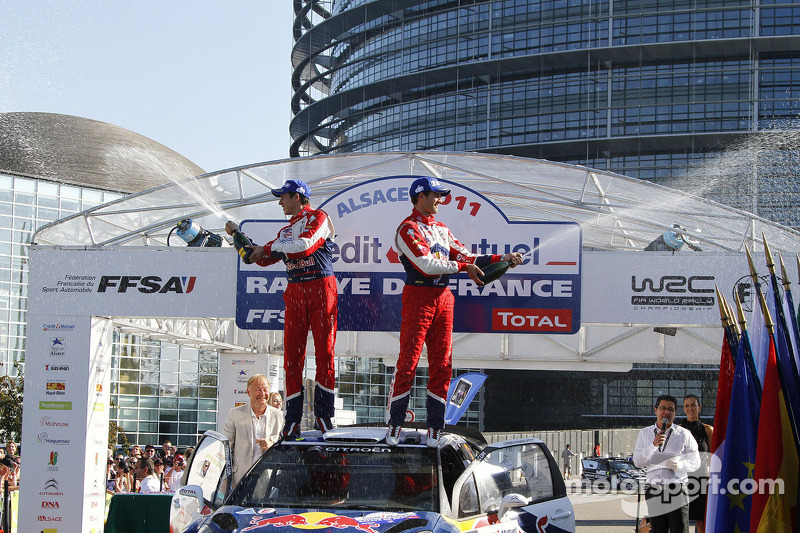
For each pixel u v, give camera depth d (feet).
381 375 181.06
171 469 60.75
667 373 211.00
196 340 69.05
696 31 239.30
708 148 236.63
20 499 41.50
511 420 221.66
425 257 25.48
